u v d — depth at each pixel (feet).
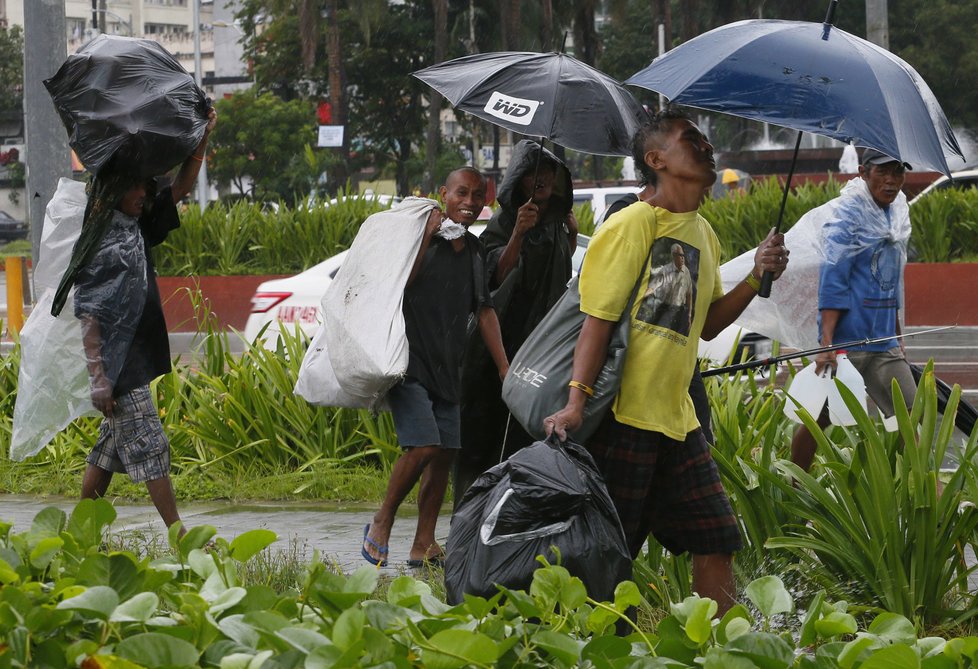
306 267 71.15
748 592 10.59
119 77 18.93
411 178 188.34
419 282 21.15
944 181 76.43
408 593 10.61
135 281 19.65
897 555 17.24
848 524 17.53
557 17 172.65
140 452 20.12
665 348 14.55
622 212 14.64
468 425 21.70
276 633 8.83
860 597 17.63
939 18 171.94
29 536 11.88
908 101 14.51
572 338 14.74
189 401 32.42
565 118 19.57
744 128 163.12
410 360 21.12
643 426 14.60
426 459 20.99
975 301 63.93
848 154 119.24
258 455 30.96
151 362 20.38
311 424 30.78
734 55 14.52
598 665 9.08
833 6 14.78
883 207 22.58
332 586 10.55
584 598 10.16
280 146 162.81
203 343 34.32
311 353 22.53
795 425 23.91
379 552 21.33
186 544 11.32
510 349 21.40
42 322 20.48
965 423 21.66
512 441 20.57
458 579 13.10
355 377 20.44
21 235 228.43
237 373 31.73
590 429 14.51
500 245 21.18
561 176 20.79
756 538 17.95
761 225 67.51
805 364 23.77
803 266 23.41
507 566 12.83
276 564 19.63
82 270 19.33
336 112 168.45
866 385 22.98
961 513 17.80
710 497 15.28
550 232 21.01
